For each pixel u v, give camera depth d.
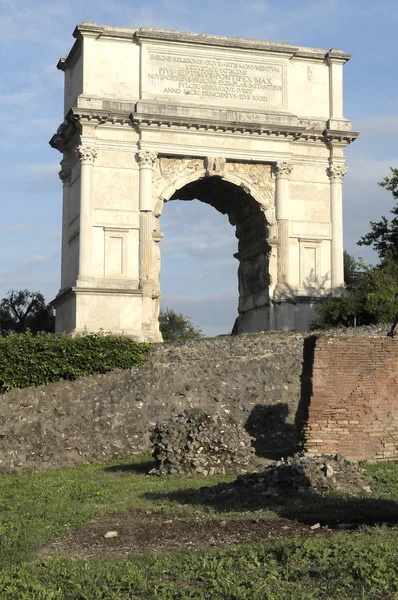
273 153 77.94
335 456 30.08
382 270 73.00
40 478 37.66
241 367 50.81
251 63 78.56
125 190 74.75
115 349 50.53
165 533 23.02
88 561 20.09
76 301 72.31
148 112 74.62
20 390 47.88
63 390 48.12
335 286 78.38
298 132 78.06
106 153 74.69
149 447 44.44
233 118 76.81
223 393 48.59
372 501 25.91
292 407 47.28
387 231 85.00
